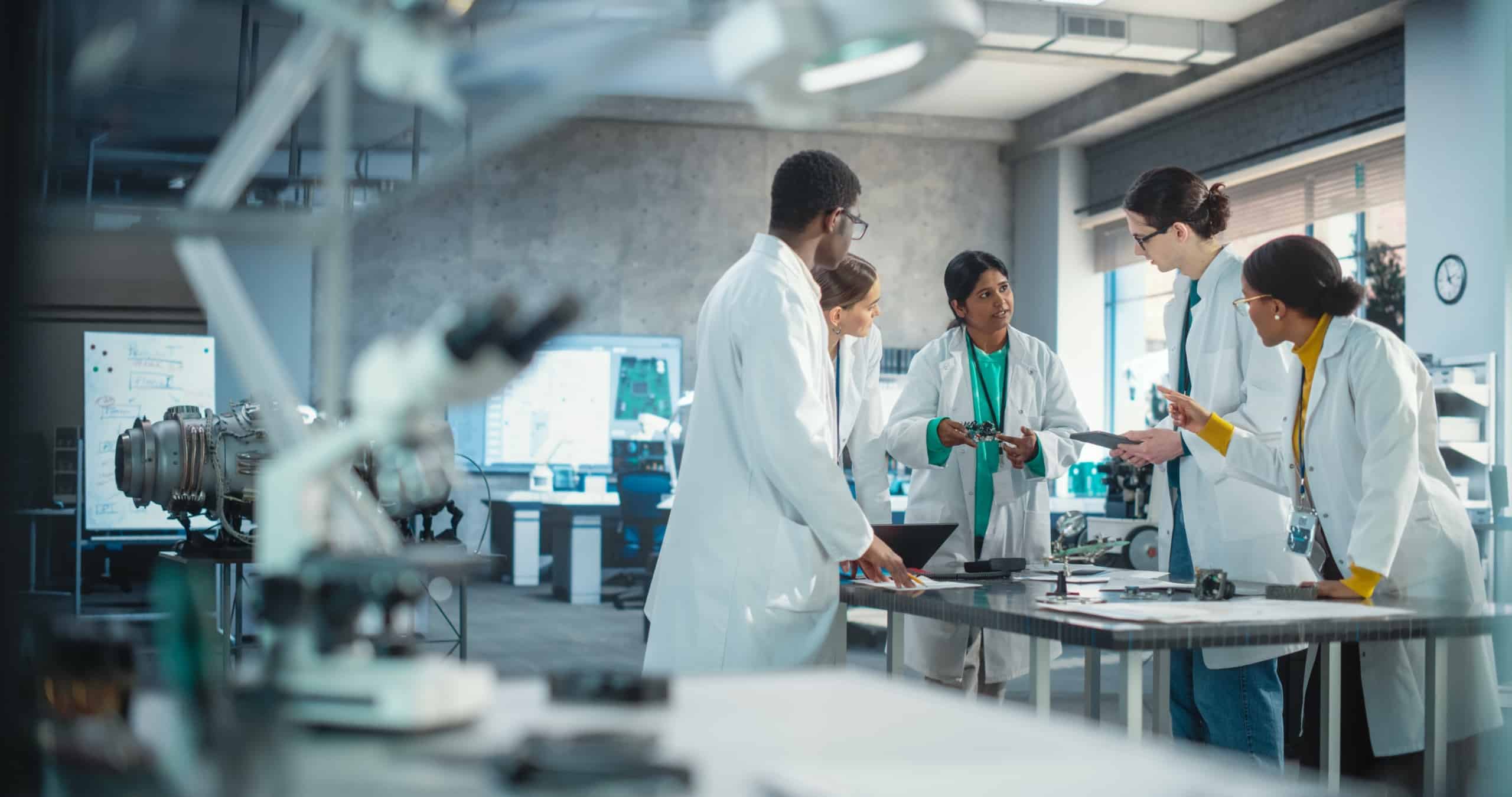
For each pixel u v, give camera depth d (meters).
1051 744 0.89
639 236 11.73
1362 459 2.40
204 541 3.90
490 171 11.48
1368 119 8.58
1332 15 8.42
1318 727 2.96
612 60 0.93
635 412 11.42
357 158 10.84
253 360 1.03
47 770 0.83
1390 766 2.73
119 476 3.77
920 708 1.02
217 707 0.91
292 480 0.95
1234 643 1.86
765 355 2.33
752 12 0.99
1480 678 2.52
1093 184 11.72
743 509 2.39
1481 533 6.38
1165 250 2.98
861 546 2.34
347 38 0.96
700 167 11.84
